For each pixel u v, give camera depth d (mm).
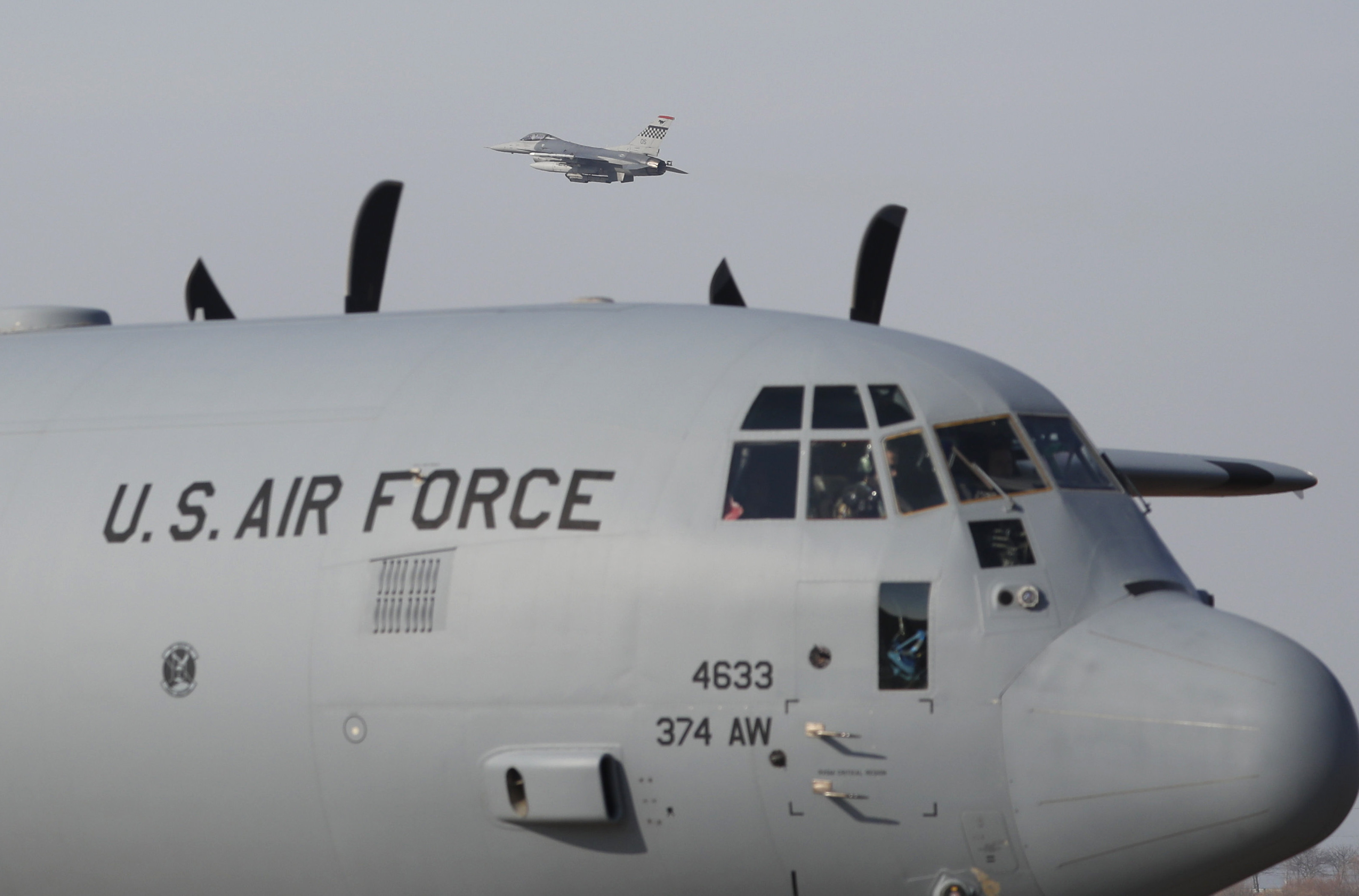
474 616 41312
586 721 40312
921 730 38688
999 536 40219
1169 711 37719
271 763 42906
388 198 56094
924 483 40656
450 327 47875
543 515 41594
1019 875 38781
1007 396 42969
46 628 45375
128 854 44812
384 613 42156
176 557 44719
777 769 39156
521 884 41406
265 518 44250
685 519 40719
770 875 39969
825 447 41188
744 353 43375
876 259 53938
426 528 42438
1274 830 37250
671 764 39781
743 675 39500
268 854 43500
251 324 51906
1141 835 37812
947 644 38969
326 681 42375
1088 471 43719
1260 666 38062
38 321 57156
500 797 40719
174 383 48719
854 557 39719
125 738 44344
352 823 42375
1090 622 39625
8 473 47812
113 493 46312
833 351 42969
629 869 40562
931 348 44125
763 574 39844
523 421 43188
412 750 41562
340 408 45688
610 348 44719
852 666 39094
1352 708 39344
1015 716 38562
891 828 38906
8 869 46375
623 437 42156
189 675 43781
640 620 40250
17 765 45531
